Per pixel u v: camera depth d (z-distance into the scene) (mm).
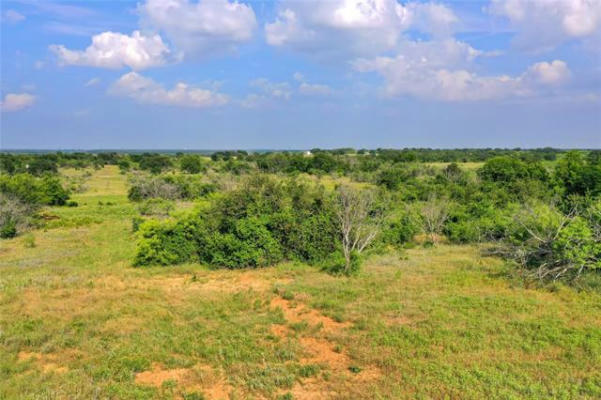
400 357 9367
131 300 13422
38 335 10422
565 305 12688
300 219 19859
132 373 8727
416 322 11375
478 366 8898
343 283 15414
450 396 7793
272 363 9172
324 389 8180
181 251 19359
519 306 12438
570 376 8484
